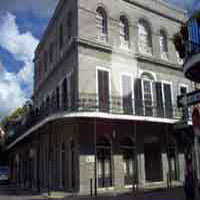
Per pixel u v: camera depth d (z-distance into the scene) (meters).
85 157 14.02
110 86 15.77
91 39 15.68
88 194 12.84
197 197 6.92
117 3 17.28
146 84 17.22
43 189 16.72
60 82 17.78
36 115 19.45
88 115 13.41
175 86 19.06
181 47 7.41
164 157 17.23
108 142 15.10
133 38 17.55
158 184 15.90
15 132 27.58
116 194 12.52
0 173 29.33
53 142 17.64
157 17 19.28
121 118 14.20
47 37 22.12
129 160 15.70
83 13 15.70
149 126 16.92
